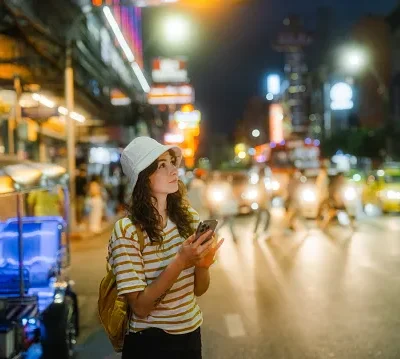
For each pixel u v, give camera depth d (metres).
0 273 6.63
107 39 36.47
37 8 19.45
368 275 12.16
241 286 11.39
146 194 3.21
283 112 109.44
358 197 33.53
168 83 68.12
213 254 3.21
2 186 5.74
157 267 3.18
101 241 19.64
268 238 19.02
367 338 7.79
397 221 23.83
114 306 3.30
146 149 3.25
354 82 73.12
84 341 8.09
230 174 28.34
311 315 9.06
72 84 20.73
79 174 26.72
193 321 3.25
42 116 17.77
